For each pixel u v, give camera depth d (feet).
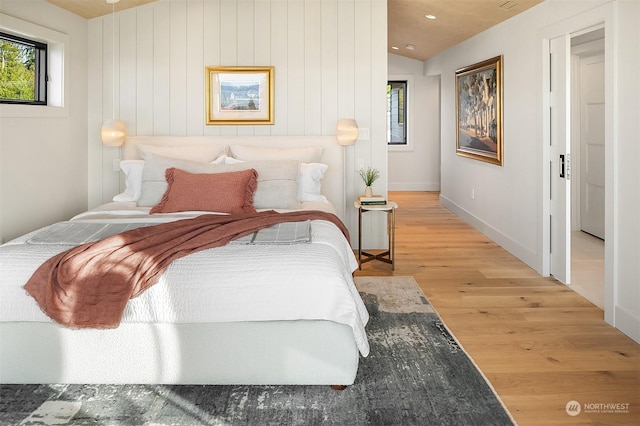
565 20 14.08
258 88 17.60
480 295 13.98
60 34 15.57
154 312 8.63
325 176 17.49
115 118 17.54
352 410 8.11
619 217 11.41
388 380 9.07
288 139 17.43
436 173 35.60
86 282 8.68
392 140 35.60
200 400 8.45
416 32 24.79
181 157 16.38
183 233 10.05
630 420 7.86
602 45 19.62
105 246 9.21
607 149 11.64
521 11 17.04
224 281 8.63
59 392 8.68
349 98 17.74
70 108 16.37
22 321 8.74
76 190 16.92
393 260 16.62
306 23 17.53
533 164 16.47
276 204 14.17
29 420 7.80
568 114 14.62
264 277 8.65
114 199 15.43
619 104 11.32
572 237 21.12
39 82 15.44
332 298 8.60
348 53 17.63
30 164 14.44
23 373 8.83
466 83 24.02
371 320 11.96
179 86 17.57
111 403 8.34
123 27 17.37
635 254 10.83
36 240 10.00
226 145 17.17
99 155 17.62
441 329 11.41
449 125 27.78
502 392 8.72
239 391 8.75
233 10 17.44
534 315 12.42
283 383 8.80
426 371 9.40
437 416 7.92
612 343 10.74
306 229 10.63
